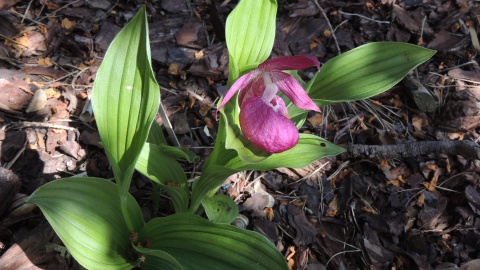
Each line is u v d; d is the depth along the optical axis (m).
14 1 0.61
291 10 0.68
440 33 0.69
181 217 0.38
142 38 0.32
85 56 0.59
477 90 0.64
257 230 0.49
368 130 0.59
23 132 0.50
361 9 0.71
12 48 0.58
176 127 0.55
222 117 0.38
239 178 0.52
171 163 0.43
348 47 0.66
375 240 0.50
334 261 0.48
